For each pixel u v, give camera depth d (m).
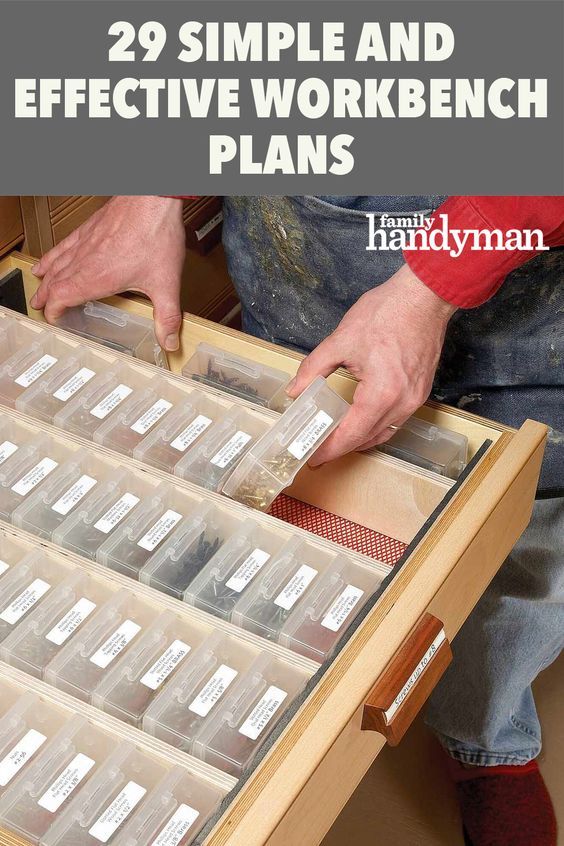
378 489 1.17
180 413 1.15
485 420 1.15
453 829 1.66
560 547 1.44
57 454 1.13
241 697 0.90
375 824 1.65
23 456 1.11
